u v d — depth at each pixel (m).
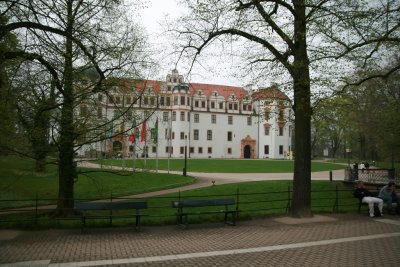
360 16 14.05
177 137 83.19
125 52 14.90
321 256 9.54
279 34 15.22
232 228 13.31
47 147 15.43
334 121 18.27
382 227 13.46
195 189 26.38
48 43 12.45
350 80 18.78
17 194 24.06
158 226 13.71
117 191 26.31
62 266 8.59
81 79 14.53
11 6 11.80
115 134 16.12
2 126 14.25
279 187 26.52
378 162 59.06
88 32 13.72
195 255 9.62
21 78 14.04
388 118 27.59
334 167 55.66
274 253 9.84
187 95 83.88
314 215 16.08
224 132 88.94
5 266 8.54
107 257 9.39
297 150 15.75
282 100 17.55
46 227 13.05
